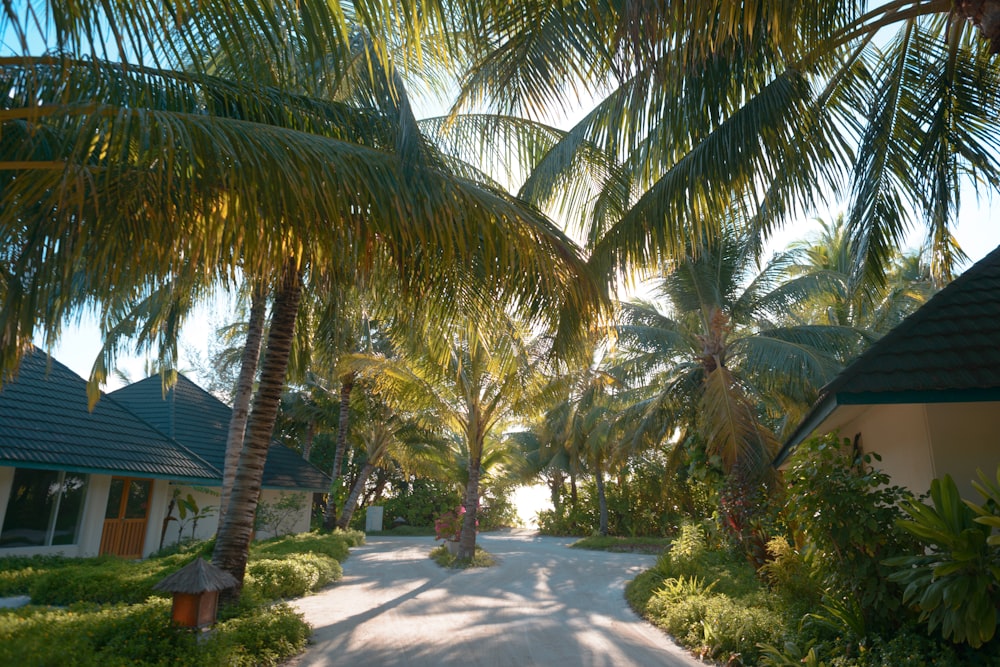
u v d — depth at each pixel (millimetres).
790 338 15094
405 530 35594
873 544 5438
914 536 5332
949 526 4531
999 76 6066
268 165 3934
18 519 13141
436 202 4539
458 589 12867
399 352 15844
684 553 12375
